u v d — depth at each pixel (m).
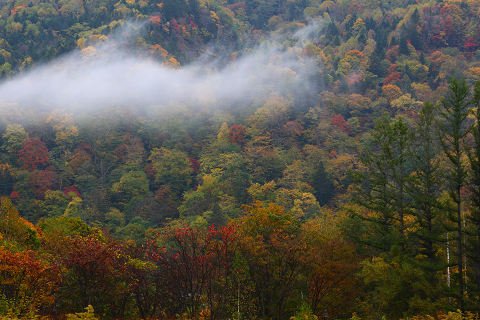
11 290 22.70
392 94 137.12
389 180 39.22
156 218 90.88
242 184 100.44
